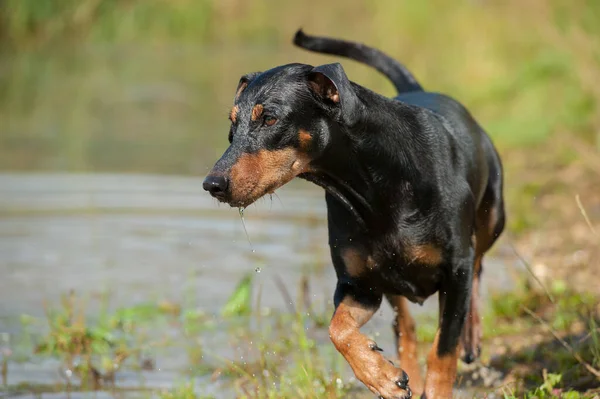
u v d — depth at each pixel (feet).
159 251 42.27
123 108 81.46
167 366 30.68
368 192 23.89
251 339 32.35
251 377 28.09
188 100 85.66
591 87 57.16
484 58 70.95
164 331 33.81
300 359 29.25
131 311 34.71
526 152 57.77
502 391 26.66
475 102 66.95
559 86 62.44
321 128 23.27
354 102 22.79
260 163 22.70
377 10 103.30
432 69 75.31
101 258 41.22
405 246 24.21
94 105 82.43
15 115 77.10
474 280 29.25
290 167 23.16
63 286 37.83
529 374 27.96
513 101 64.95
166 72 101.45
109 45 123.65
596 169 49.93
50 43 120.98
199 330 33.68
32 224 45.96
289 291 37.17
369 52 31.94
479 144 27.73
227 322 34.40
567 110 58.80
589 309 30.89
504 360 29.50
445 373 24.39
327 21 115.96
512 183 51.85
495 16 75.92
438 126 25.55
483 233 29.01
